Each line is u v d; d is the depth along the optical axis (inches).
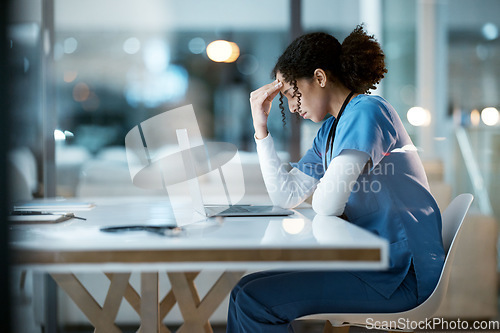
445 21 175.9
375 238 47.5
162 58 172.1
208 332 85.6
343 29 169.6
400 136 69.6
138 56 171.0
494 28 176.7
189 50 172.4
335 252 44.9
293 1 168.9
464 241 135.6
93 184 150.1
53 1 147.5
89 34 168.7
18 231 54.4
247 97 174.2
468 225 135.6
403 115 177.3
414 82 176.4
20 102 141.6
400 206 65.5
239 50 172.1
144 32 170.7
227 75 173.8
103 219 68.8
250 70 173.3
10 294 40.9
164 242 44.9
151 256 44.8
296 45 75.4
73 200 99.4
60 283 73.3
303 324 140.5
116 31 169.9
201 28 171.9
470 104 177.3
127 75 171.2
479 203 172.4
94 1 168.2
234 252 44.9
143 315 61.4
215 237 48.6
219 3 171.2
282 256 44.8
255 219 67.1
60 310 135.5
